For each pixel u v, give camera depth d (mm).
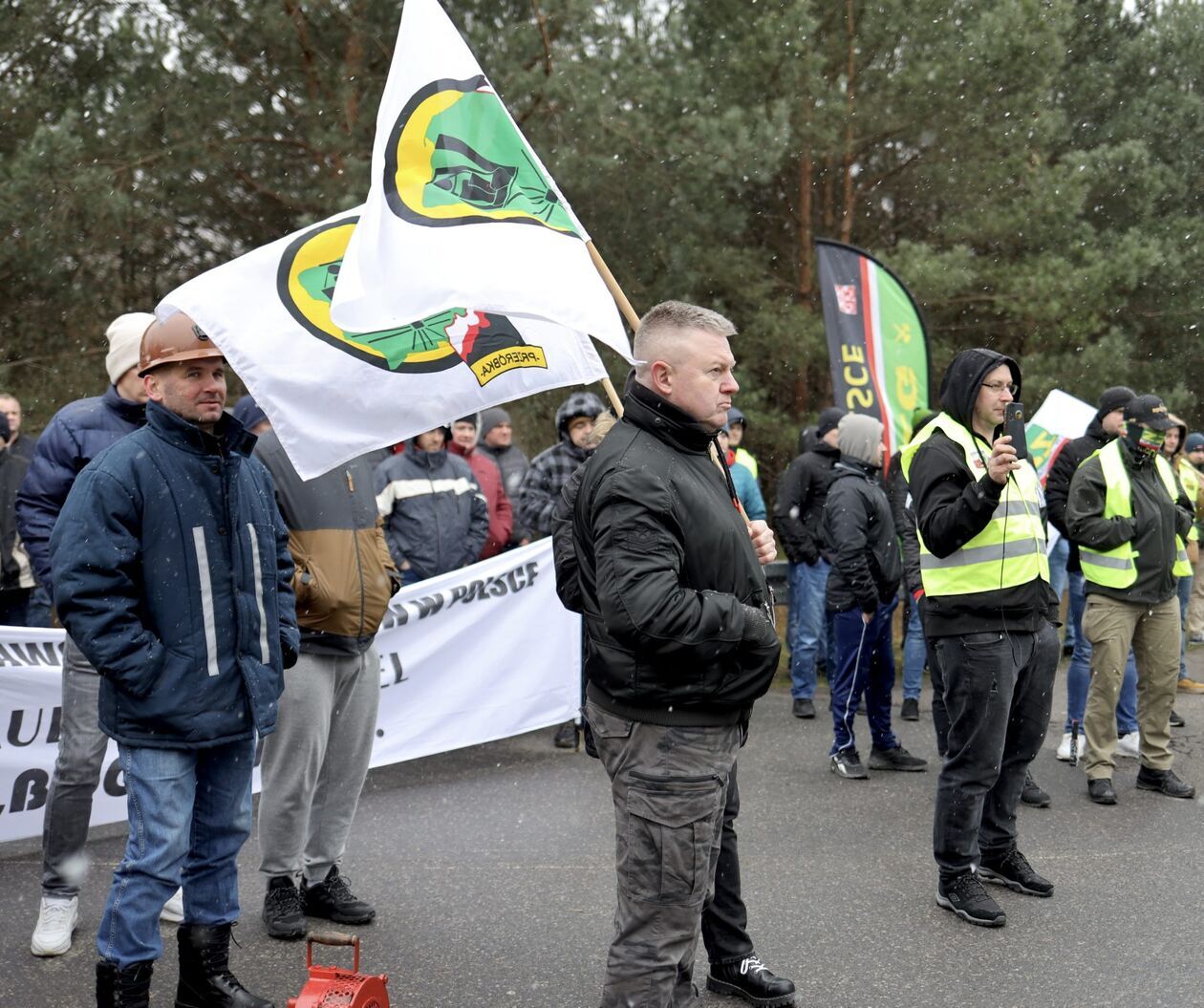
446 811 5918
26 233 11664
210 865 3598
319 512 4273
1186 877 4973
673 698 2900
